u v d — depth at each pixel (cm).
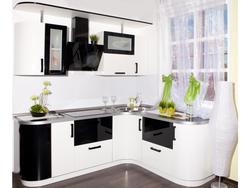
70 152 294
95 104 387
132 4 402
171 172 291
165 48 358
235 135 257
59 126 283
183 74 332
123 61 366
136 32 429
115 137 338
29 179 272
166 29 355
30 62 287
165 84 349
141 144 334
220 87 259
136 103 373
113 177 304
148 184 285
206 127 279
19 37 288
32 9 303
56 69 305
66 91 354
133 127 343
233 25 280
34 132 268
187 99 312
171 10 346
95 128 314
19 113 316
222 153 260
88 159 311
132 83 431
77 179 297
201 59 308
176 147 282
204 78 304
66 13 320
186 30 324
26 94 320
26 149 269
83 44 318
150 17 395
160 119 300
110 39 348
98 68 360
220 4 282
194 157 274
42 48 292
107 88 399
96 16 336
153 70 397
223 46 283
